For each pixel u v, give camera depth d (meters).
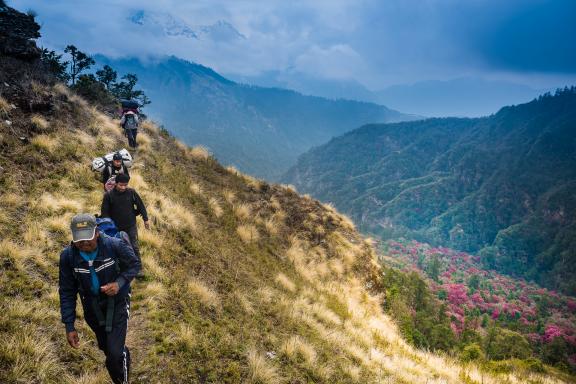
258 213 13.74
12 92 10.09
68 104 11.92
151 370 4.61
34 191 7.66
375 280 15.09
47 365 3.88
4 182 7.42
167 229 8.77
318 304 9.51
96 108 14.65
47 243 6.21
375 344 8.99
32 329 4.29
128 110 12.12
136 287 6.29
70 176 8.78
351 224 17.91
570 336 127.12
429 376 7.93
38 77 11.68
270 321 7.29
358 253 15.51
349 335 8.56
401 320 14.16
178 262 7.74
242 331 6.33
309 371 6.04
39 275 5.47
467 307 161.12
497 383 8.73
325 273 12.62
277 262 11.34
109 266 3.35
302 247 13.47
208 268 8.22
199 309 6.41
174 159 14.23
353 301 11.71
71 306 3.30
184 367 4.89
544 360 96.69
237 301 7.38
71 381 3.89
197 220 10.38
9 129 8.95
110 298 3.38
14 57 11.53
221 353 5.47
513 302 192.12
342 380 6.18
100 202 8.24
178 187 11.84
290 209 15.81
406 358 8.73
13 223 6.42
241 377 5.18
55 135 9.83
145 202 9.23
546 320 167.50
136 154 12.14
